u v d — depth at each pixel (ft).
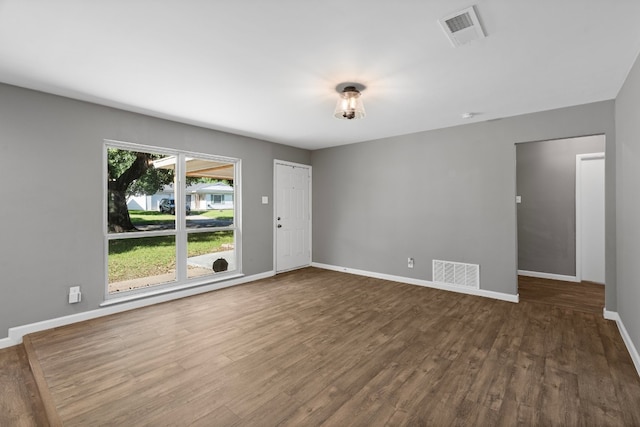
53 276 9.79
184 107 11.10
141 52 7.22
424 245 14.75
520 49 7.10
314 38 6.63
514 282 12.30
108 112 10.97
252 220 15.96
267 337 9.09
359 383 6.74
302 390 6.50
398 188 15.57
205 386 6.65
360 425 5.47
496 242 12.73
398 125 13.62
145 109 11.31
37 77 8.55
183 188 13.32
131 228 11.88
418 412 5.79
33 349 8.31
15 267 9.11
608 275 10.34
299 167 18.63
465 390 6.46
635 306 7.70
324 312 11.18
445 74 8.42
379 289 14.19
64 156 10.00
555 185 15.71
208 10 5.65
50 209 9.73
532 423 5.48
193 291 13.35
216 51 7.18
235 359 7.80
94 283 10.64
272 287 14.56
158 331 9.50
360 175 17.06
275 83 9.01
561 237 15.61
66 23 6.04
